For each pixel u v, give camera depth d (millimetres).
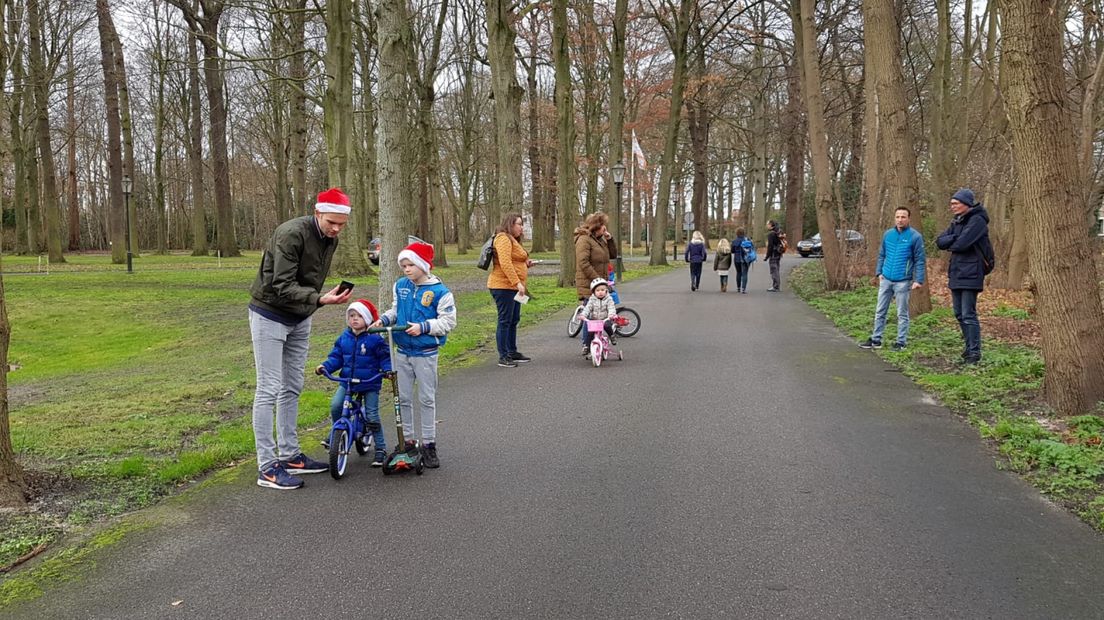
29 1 26359
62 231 57719
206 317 16812
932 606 3215
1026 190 6176
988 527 4059
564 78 18734
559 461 5285
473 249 52406
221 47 21250
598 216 11102
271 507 4449
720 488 4695
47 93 32531
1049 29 5891
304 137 27719
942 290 17531
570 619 3131
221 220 39062
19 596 3379
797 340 10852
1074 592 3330
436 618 3154
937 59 20469
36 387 9773
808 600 3271
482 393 7559
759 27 30016
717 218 67188
